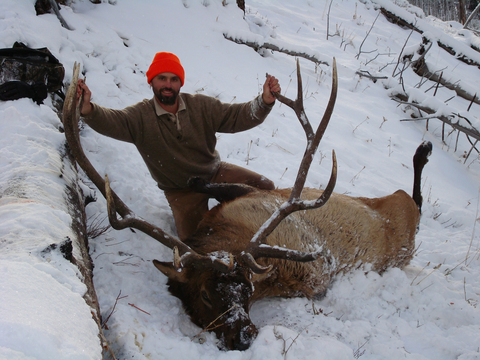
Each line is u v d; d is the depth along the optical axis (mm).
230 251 3121
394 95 8875
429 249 4758
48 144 3428
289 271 3244
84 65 5730
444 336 3107
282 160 5816
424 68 10164
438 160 7230
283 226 3416
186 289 2992
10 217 2223
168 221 4070
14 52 4098
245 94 7027
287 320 3049
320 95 8062
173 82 3537
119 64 6266
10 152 3092
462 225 5516
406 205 4105
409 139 7605
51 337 1406
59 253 2037
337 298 3449
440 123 8555
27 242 2010
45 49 4387
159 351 2379
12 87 3773
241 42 8484
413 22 13602
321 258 3449
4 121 3471
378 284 3662
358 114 7781
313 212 3754
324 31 12203
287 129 6617
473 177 7141
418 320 3295
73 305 1726
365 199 4344
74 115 2678
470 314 3334
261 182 4199
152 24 7617
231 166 4258
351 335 2943
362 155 6590
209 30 8266
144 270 3309
